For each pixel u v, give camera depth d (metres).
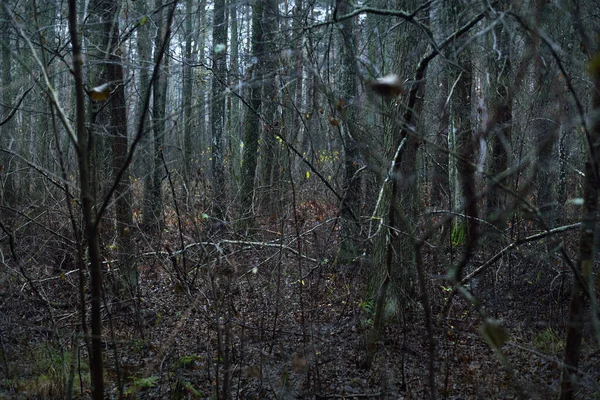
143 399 4.70
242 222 7.65
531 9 2.44
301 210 7.92
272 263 6.41
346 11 4.57
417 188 5.24
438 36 4.64
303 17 4.47
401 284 5.91
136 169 6.54
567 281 6.78
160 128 5.78
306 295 6.43
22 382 4.57
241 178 10.09
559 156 5.39
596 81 2.32
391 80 1.87
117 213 6.54
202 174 7.39
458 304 6.47
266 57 5.68
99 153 6.66
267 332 5.39
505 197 3.50
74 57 2.43
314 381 4.46
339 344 5.49
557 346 5.63
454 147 5.11
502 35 3.79
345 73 5.38
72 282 6.38
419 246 2.59
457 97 6.68
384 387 4.58
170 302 6.64
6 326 5.23
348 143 5.91
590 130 2.38
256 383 4.71
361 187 6.95
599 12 2.80
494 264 6.75
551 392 4.16
